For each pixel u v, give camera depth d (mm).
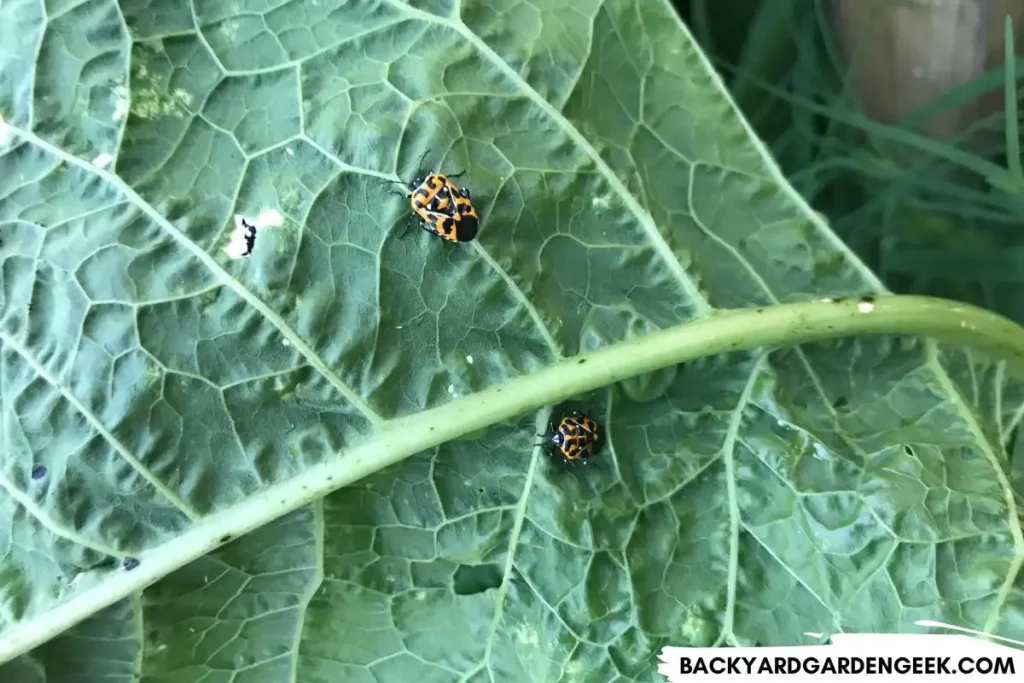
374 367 163
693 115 179
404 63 166
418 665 169
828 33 210
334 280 163
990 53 202
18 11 165
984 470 169
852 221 210
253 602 168
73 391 161
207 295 161
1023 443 175
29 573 163
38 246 162
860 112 210
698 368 171
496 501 169
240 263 161
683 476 171
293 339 162
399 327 164
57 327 161
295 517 166
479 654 169
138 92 163
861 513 166
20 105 164
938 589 164
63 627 162
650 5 179
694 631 168
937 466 168
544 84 169
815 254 176
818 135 213
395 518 169
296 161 164
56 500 162
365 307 163
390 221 163
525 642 168
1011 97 199
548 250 168
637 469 171
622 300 170
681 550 170
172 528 163
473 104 166
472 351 166
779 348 172
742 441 171
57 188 163
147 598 164
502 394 165
